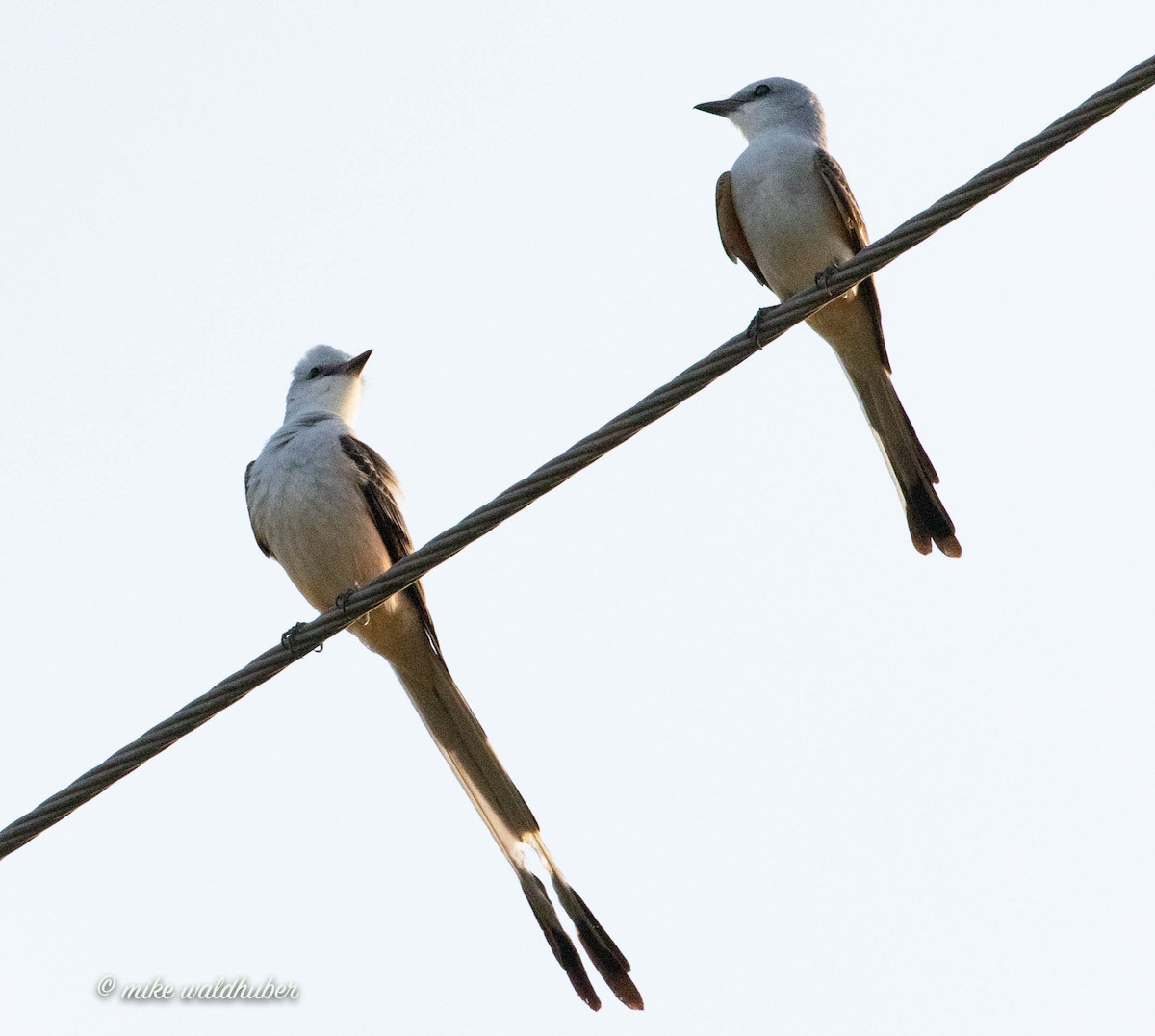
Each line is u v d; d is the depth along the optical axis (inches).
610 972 432.5
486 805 457.7
